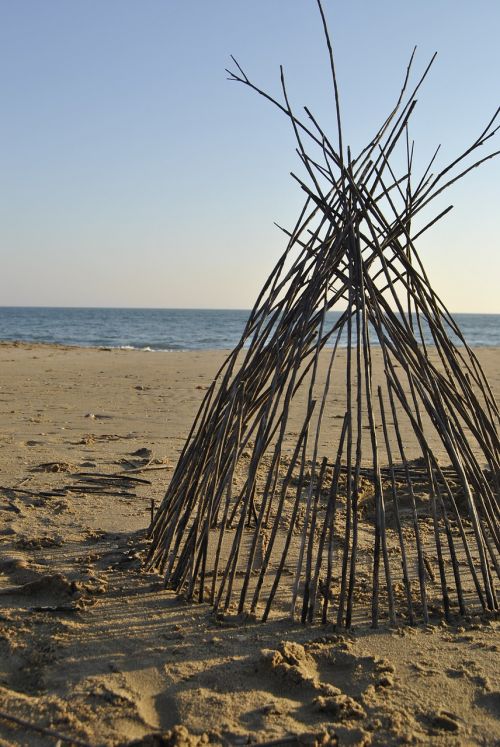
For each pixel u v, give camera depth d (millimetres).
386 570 3307
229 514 4934
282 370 3617
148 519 4859
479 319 123625
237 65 3668
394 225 3721
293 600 3324
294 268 3707
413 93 3541
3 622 3268
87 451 7039
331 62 3496
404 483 5617
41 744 2387
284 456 6684
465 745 2389
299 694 2707
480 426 3820
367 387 3451
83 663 2904
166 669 2857
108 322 73188
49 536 4488
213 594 3500
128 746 2340
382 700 2654
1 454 6781
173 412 9844
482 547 3467
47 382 13398
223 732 2449
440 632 3215
